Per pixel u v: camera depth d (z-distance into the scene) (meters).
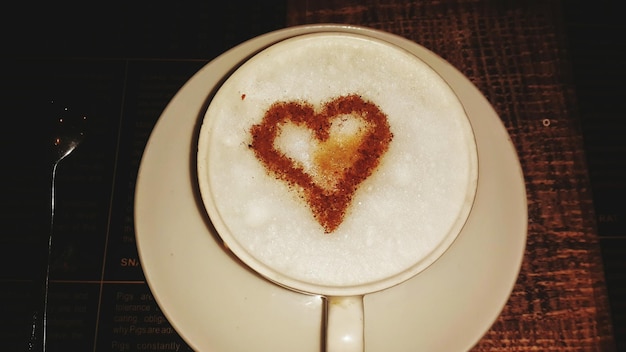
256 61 0.23
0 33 0.30
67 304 0.25
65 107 0.28
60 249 0.26
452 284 0.23
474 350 0.24
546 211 0.26
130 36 0.30
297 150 0.23
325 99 0.24
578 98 0.28
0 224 0.26
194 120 0.25
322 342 0.22
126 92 0.29
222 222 0.21
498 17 0.29
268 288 0.23
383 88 0.24
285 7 0.30
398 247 0.22
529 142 0.27
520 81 0.28
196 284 0.23
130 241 0.26
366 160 0.23
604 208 0.26
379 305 0.23
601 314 0.25
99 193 0.27
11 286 0.26
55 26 0.30
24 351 0.24
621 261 0.25
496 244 0.23
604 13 0.29
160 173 0.24
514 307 0.25
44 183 0.27
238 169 0.23
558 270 0.25
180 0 0.30
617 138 0.27
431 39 0.29
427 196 0.22
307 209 0.22
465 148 0.23
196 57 0.29
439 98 0.23
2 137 0.28
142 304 0.25
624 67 0.28
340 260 0.22
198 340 0.22
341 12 0.29
